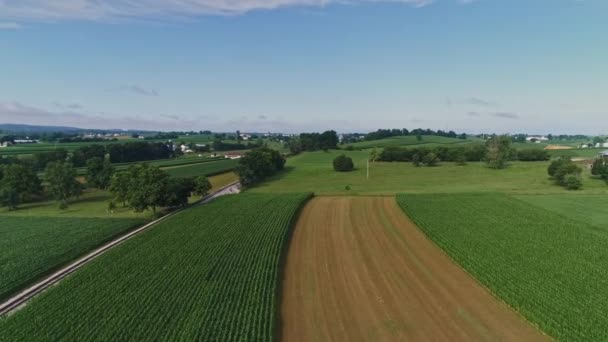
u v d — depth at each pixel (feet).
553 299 88.79
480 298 92.43
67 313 86.38
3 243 142.92
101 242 145.89
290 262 119.44
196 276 105.29
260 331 76.64
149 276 106.01
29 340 75.72
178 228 154.92
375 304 89.76
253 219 168.35
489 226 151.84
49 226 170.91
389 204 207.31
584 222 161.27
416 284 101.19
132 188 196.13
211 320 81.41
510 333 76.59
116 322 81.82
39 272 114.11
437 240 134.21
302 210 196.24
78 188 251.39
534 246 126.62
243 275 105.29
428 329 78.23
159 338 75.10
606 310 84.02
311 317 84.12
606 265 110.01
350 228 158.51
